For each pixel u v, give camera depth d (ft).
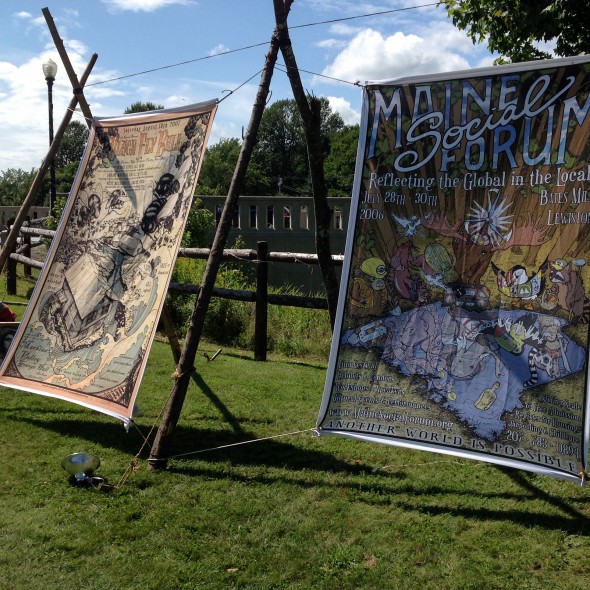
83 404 18.76
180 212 18.70
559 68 15.16
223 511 14.75
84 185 21.61
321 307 28.25
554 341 15.11
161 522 14.25
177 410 17.10
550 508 14.90
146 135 20.38
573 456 14.57
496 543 13.51
